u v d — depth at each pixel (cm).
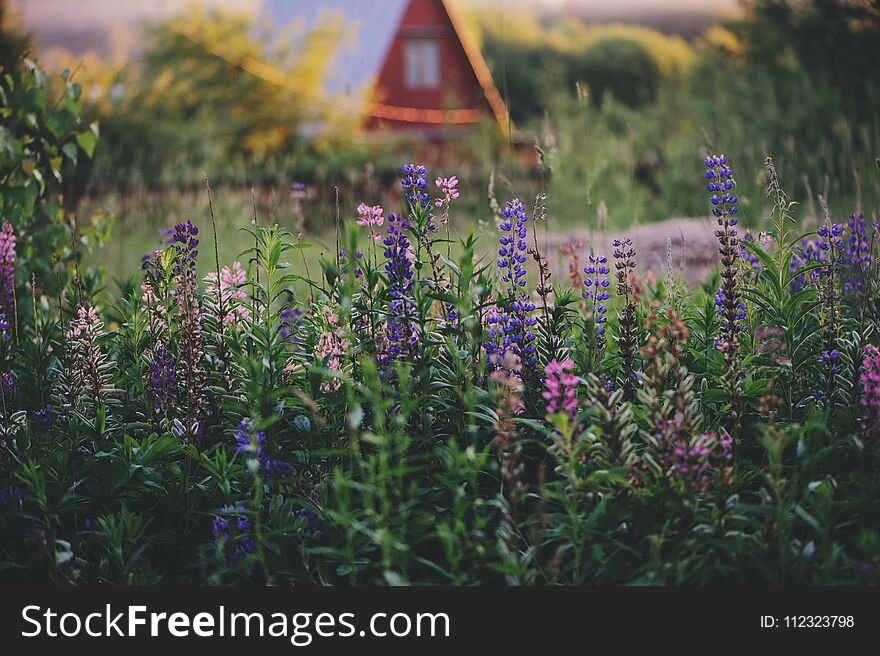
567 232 746
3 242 407
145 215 940
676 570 269
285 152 2117
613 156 1212
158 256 373
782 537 265
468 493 314
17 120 481
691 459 278
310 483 309
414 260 338
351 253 288
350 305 306
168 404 354
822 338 337
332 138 2119
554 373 314
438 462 324
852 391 326
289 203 944
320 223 847
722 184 335
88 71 1839
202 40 2159
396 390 317
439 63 2528
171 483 332
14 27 1502
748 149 957
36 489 298
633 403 338
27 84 481
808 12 1251
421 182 336
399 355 326
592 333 341
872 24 1185
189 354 348
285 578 303
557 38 3988
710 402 329
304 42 2216
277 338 337
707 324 361
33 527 313
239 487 332
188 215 955
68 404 362
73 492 330
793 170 826
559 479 314
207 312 364
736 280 348
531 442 331
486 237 557
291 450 337
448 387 328
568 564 279
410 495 300
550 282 457
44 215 518
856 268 376
